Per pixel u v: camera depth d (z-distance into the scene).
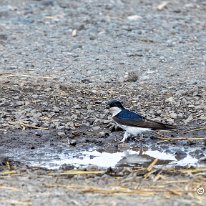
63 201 10.89
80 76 17.59
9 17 21.84
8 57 18.83
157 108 15.78
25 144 14.03
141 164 13.14
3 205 10.77
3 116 15.22
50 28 21.11
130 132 14.12
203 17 22.39
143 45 19.97
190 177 12.10
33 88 16.67
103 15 22.23
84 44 19.94
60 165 13.01
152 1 23.77
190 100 16.17
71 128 14.77
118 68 18.20
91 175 12.34
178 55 19.25
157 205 10.61
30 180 12.02
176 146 14.11
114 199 10.95
